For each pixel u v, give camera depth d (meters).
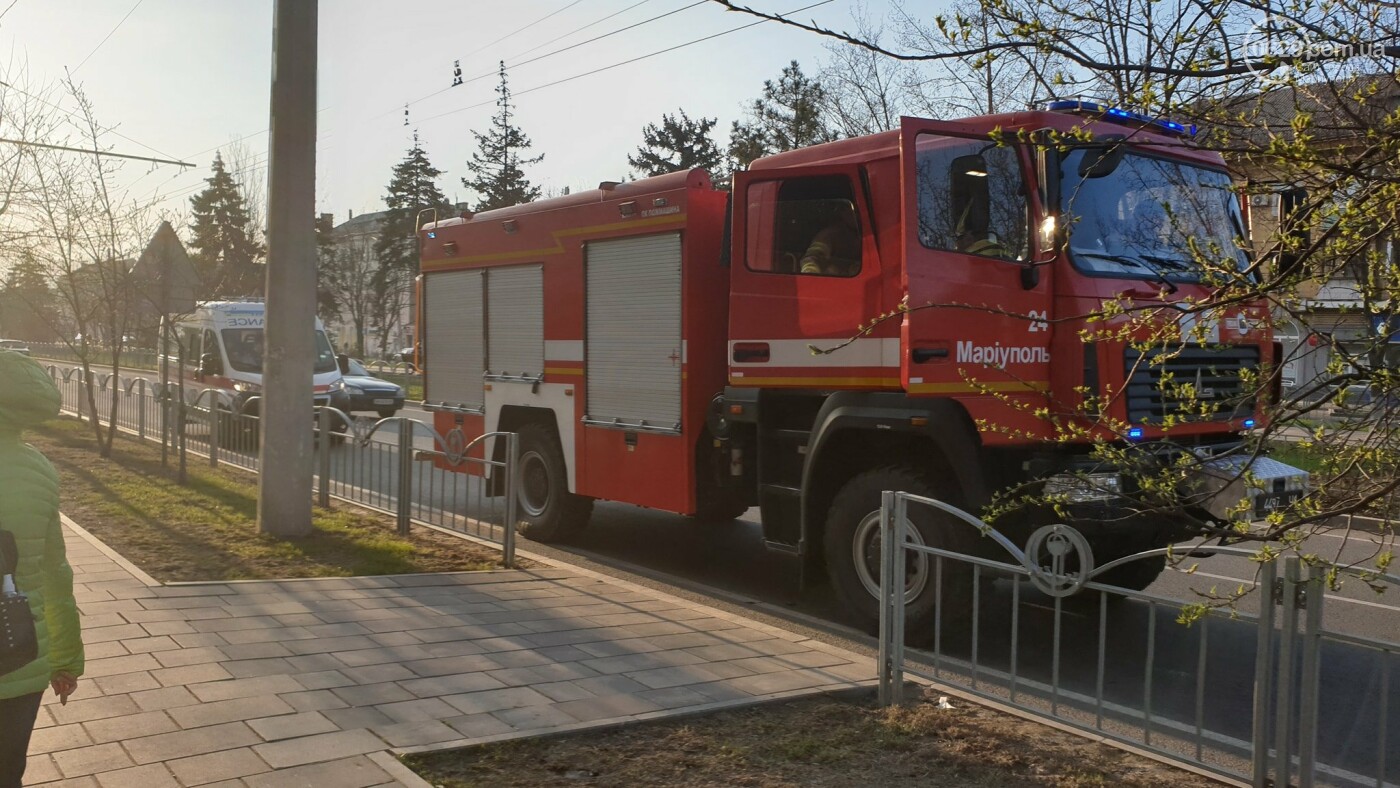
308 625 6.06
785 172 7.43
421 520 9.59
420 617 6.37
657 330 8.66
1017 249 6.46
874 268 6.85
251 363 20.48
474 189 53.09
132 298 13.80
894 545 5.09
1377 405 3.05
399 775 3.93
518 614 6.58
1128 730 4.98
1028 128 6.27
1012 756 4.45
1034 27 3.16
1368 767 4.60
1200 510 5.74
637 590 7.43
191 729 4.32
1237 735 5.11
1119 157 5.81
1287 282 3.04
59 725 4.30
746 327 7.75
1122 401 6.09
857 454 7.25
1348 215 2.85
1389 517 3.08
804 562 7.32
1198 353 6.41
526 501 10.39
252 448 12.59
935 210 6.29
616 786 4.03
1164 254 6.57
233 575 7.27
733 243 7.82
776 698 5.10
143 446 15.62
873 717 4.91
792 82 38.84
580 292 9.50
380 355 55.12
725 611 7.38
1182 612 3.94
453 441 9.21
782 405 7.65
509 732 4.46
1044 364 6.46
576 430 9.59
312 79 8.80
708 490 8.47
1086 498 5.93
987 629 6.73
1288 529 3.23
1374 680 5.61
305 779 3.86
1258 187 3.16
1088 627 7.18
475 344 11.01
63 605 3.16
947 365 6.25
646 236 8.77
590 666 5.51
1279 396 3.41
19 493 2.98
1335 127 2.91
